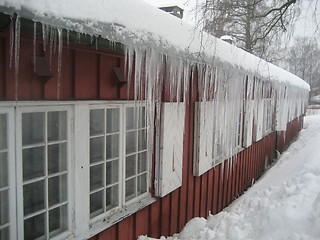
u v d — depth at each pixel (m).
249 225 3.19
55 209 2.31
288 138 12.30
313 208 2.90
